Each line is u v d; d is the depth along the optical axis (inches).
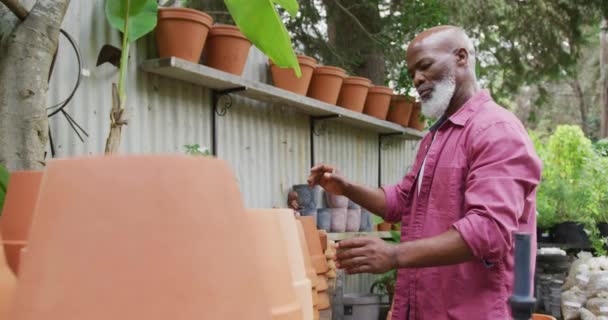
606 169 223.6
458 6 261.9
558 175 234.4
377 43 220.2
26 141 64.7
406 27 216.5
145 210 15.1
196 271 15.2
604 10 286.5
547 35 298.8
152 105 120.8
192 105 131.8
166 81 124.3
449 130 70.2
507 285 64.2
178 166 15.5
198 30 115.4
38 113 66.1
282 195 161.6
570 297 182.5
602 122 461.1
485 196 60.8
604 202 226.8
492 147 63.2
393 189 82.6
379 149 213.0
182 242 15.2
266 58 154.5
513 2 291.3
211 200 15.9
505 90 391.9
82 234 15.0
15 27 67.0
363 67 239.6
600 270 184.5
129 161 15.3
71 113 102.4
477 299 64.7
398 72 231.5
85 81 105.1
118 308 14.6
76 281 14.8
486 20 285.7
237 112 146.0
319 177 82.9
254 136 151.8
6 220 31.2
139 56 117.2
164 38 114.3
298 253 29.7
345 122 184.7
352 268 56.1
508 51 315.3
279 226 26.1
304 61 148.3
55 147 98.9
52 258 15.1
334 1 224.5
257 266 16.7
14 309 15.4
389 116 204.4
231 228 16.1
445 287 66.6
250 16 62.2
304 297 29.1
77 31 103.7
